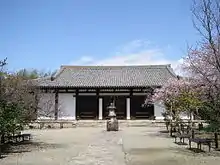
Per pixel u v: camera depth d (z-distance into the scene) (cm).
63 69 5181
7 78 2108
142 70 5162
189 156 1588
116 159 1512
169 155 1628
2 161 1455
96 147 1970
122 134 2942
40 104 3803
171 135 2692
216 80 1708
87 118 4594
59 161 1456
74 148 1922
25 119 2092
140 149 1866
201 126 2989
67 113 4588
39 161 1455
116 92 4625
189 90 2580
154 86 4347
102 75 5009
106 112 4612
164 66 5228
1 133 1736
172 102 2961
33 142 2250
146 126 4081
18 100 2008
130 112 4578
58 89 4581
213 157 1550
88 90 4622
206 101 1933
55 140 2417
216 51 1598
